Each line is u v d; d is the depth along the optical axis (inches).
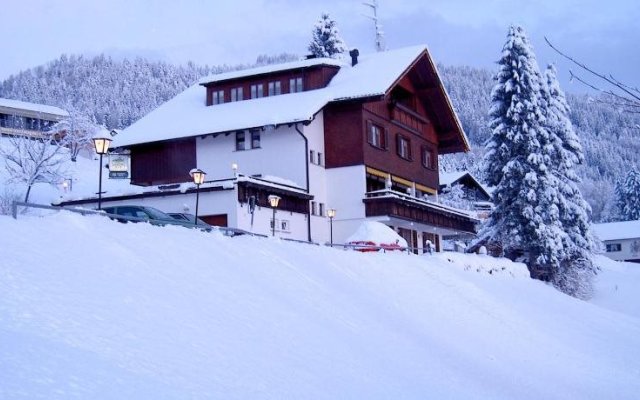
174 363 354.9
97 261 456.4
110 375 315.0
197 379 345.1
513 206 1708.9
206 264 543.5
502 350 692.1
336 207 1546.5
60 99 5487.2
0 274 384.8
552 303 1115.9
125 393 301.7
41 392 278.8
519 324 831.7
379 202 1510.8
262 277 578.6
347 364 456.4
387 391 432.1
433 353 577.9
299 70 1624.0
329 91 1556.3
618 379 692.7
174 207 1284.4
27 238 450.6
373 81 1551.4
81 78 5777.6
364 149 1539.1
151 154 1601.9
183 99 1811.0
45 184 1777.8
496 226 1740.9
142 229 570.9
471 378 542.3
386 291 737.0
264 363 400.8
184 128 1556.3
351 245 979.3
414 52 1701.5
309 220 1459.2
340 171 1547.7
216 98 1718.8
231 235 765.3
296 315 513.7
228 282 522.3
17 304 358.0
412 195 1745.8
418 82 1815.9
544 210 1695.4
